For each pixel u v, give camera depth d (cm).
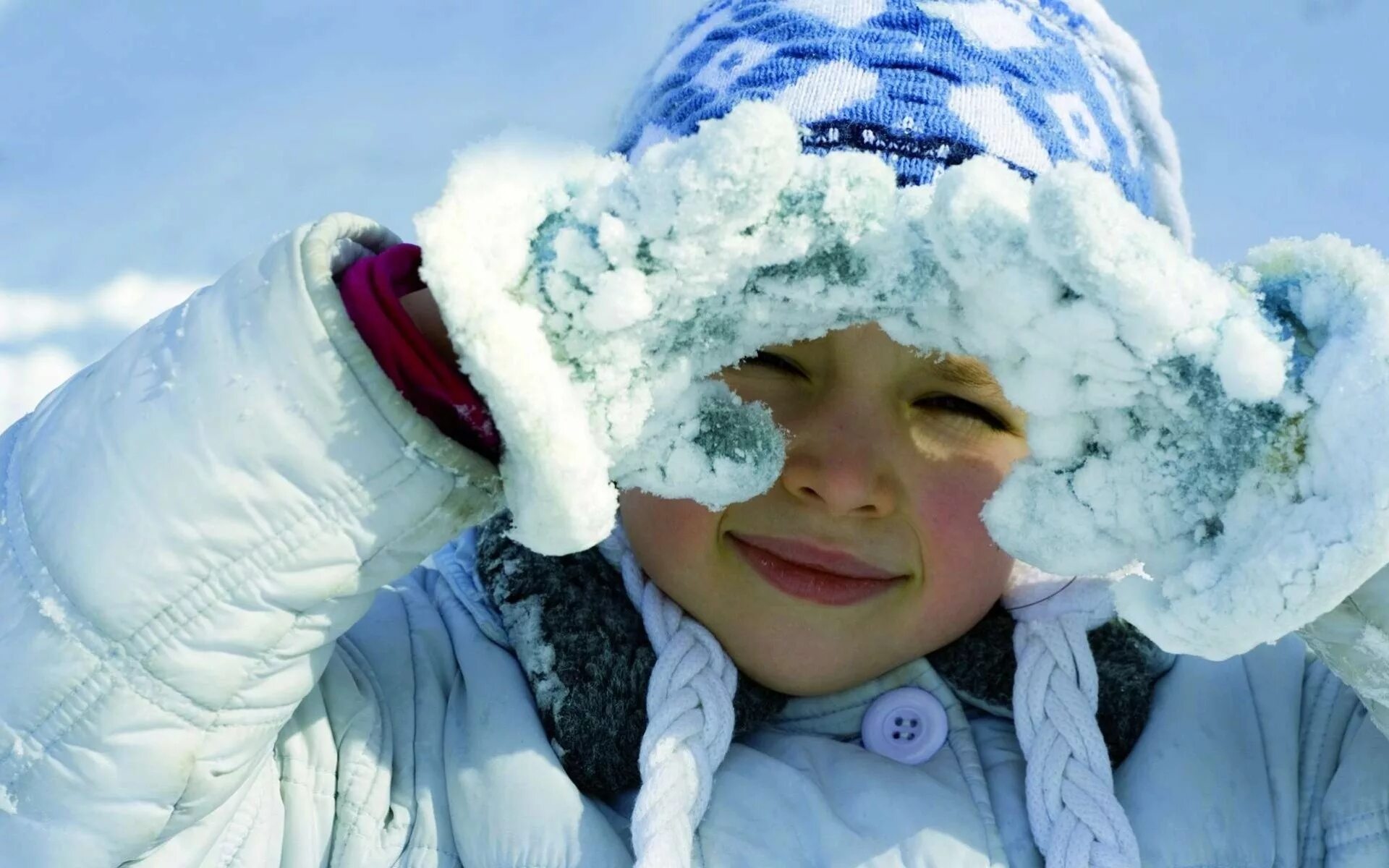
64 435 106
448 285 90
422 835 129
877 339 127
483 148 96
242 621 103
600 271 92
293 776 126
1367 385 91
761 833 128
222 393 101
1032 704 136
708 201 91
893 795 131
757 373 132
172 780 105
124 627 102
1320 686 142
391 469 102
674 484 104
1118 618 143
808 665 137
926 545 134
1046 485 102
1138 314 90
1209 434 97
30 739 104
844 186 94
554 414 90
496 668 139
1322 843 132
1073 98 136
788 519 132
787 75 127
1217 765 134
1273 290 98
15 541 105
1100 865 123
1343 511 90
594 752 131
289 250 103
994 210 90
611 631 137
